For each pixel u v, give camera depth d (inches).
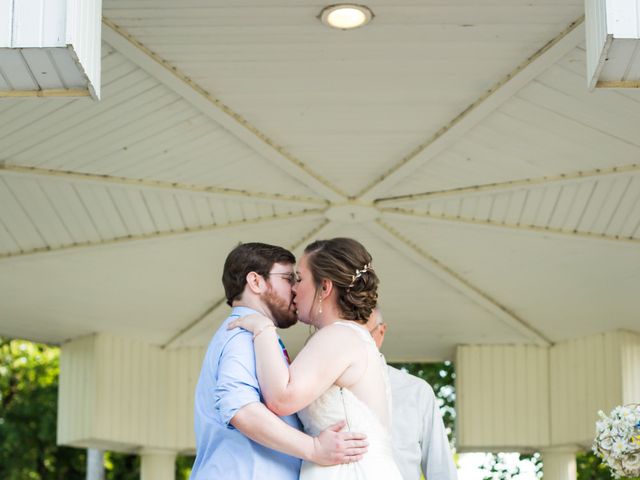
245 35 227.8
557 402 432.8
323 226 341.4
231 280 166.4
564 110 257.6
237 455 153.3
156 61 237.5
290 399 149.8
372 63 239.3
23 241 337.7
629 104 250.1
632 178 293.1
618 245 334.6
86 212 321.1
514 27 223.6
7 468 772.6
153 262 360.2
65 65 159.0
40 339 431.5
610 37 155.0
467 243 351.3
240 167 296.7
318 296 163.2
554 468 438.3
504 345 443.5
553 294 386.6
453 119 266.5
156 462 435.8
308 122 268.8
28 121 261.7
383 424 156.8
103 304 395.5
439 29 224.7
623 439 203.6
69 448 799.1
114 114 261.3
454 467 207.5
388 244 356.2
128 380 428.5
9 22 154.3
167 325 421.1
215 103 257.4
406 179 304.3
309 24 222.7
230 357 154.1
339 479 149.9
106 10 219.0
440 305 405.7
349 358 155.6
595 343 421.4
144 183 304.5
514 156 286.0
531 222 328.5
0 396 786.2
